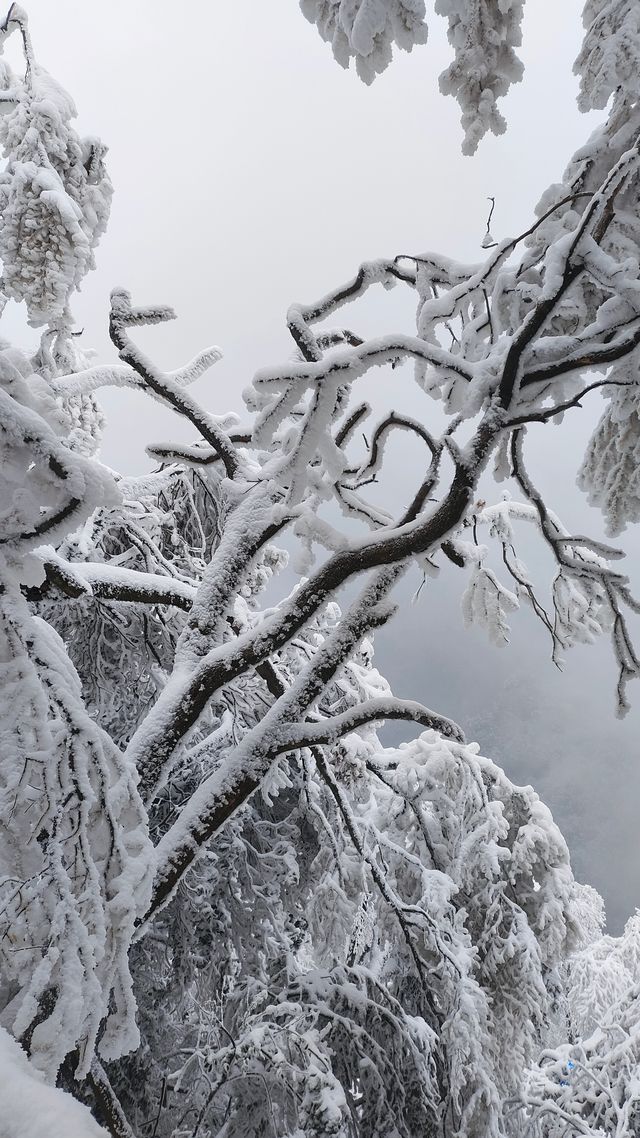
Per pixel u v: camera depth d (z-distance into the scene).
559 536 4.14
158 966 6.25
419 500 3.64
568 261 2.95
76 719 2.24
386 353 3.24
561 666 4.66
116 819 2.29
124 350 4.41
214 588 4.20
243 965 6.48
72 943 1.96
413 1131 5.48
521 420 3.15
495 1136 5.43
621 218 3.13
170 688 3.85
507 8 2.30
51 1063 1.78
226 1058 5.23
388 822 7.07
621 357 2.95
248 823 6.88
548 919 7.45
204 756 6.78
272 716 3.60
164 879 3.27
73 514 2.21
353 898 5.93
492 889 7.13
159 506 6.96
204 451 4.85
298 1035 5.14
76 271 3.69
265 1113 5.43
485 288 3.68
